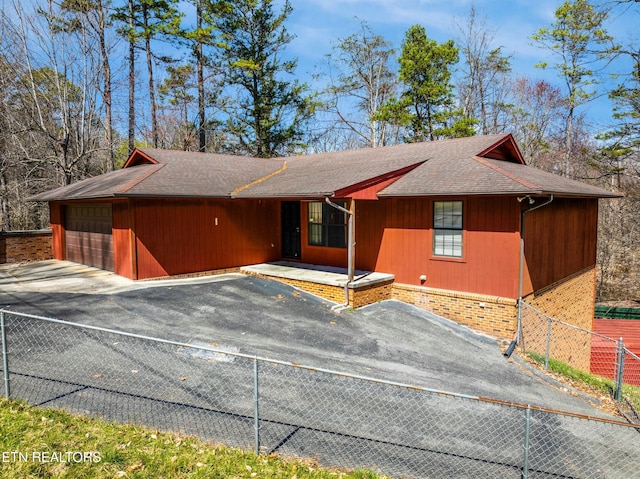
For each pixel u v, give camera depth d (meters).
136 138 33.91
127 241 11.77
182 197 11.85
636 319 20.38
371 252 12.37
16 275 12.62
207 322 8.81
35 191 24.03
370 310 10.67
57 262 15.38
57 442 4.33
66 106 22.27
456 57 28.98
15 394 5.26
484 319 10.02
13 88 21.77
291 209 14.58
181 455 4.35
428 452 4.88
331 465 4.50
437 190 10.14
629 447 5.45
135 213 11.50
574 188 11.97
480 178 10.11
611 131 22.80
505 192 9.09
